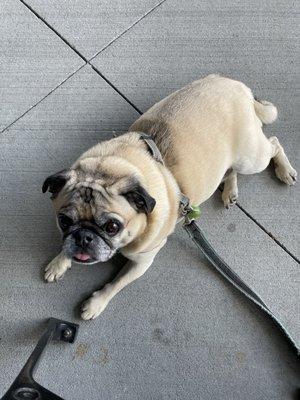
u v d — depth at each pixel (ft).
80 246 1.80
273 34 2.92
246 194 2.67
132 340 2.43
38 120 2.72
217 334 2.46
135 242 1.96
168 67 2.84
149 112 2.21
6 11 2.88
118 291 2.42
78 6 2.91
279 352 2.44
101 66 2.82
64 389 2.33
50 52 2.83
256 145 2.31
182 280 2.53
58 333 2.37
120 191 1.76
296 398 2.37
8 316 2.41
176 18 2.93
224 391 2.38
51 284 2.47
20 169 2.63
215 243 2.59
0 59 2.80
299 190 2.69
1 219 2.55
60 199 1.84
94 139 2.71
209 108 2.12
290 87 2.83
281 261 2.57
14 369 2.33
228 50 2.88
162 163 1.99
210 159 2.11
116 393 2.35
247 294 2.36
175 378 2.39
